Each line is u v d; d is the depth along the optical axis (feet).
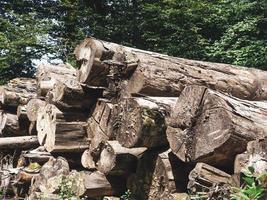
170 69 17.35
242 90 19.31
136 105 15.01
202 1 43.98
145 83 16.60
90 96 19.27
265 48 36.42
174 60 17.90
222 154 12.37
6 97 24.71
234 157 12.48
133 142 15.11
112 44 18.33
